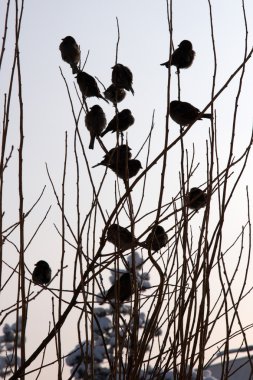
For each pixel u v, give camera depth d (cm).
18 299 547
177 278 596
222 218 570
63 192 587
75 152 596
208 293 558
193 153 598
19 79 553
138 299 575
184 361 542
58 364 535
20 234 538
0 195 544
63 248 571
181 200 595
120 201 528
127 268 589
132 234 549
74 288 554
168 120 545
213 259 563
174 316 575
